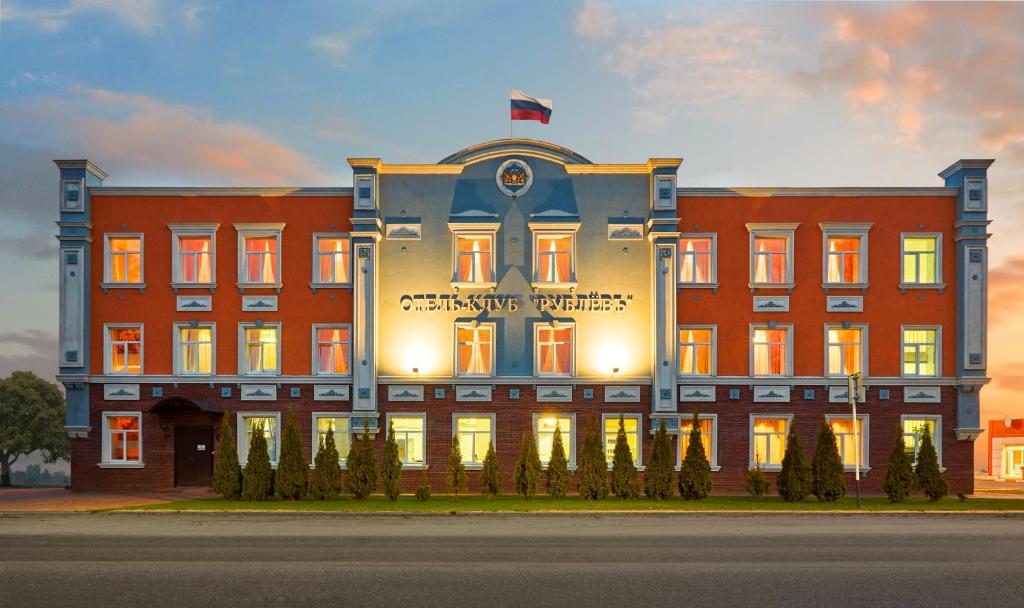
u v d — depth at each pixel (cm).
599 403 3152
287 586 1296
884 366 3142
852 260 3197
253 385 3155
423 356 3166
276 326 3184
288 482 2681
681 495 2830
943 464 3106
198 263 3219
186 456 3156
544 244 3231
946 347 3138
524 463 2780
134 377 3141
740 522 2178
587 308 3184
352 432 3061
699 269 3203
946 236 3158
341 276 3212
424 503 2588
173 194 3198
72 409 3131
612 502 2642
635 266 3200
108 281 3178
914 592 1277
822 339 3156
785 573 1406
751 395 3147
